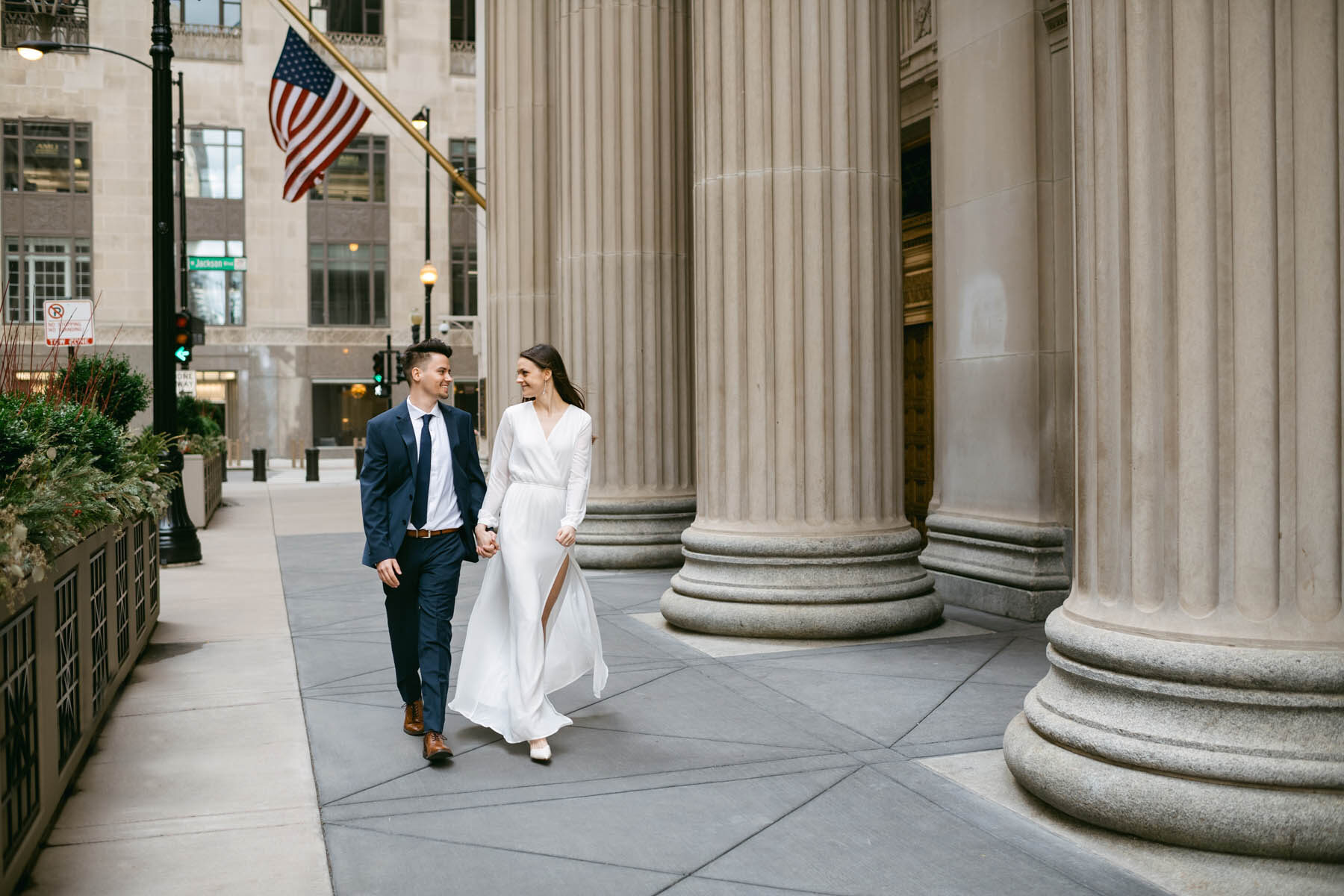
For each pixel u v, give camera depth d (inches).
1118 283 165.0
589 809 170.6
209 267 1201.4
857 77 310.2
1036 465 338.6
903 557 311.1
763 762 193.5
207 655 290.7
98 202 1782.7
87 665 197.6
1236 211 153.8
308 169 631.2
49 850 155.2
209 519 709.3
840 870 146.7
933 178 402.9
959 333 377.7
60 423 217.9
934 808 169.6
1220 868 144.4
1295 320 151.6
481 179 1894.7
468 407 1956.2
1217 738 150.5
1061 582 327.9
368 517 200.1
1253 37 151.9
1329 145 149.8
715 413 318.7
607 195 453.1
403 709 233.3
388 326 1915.6
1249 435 153.3
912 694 240.1
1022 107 343.6
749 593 301.7
